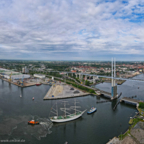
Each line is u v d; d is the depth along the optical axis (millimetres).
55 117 191000
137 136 148500
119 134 161000
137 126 169875
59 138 152000
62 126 178125
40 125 175750
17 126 170750
